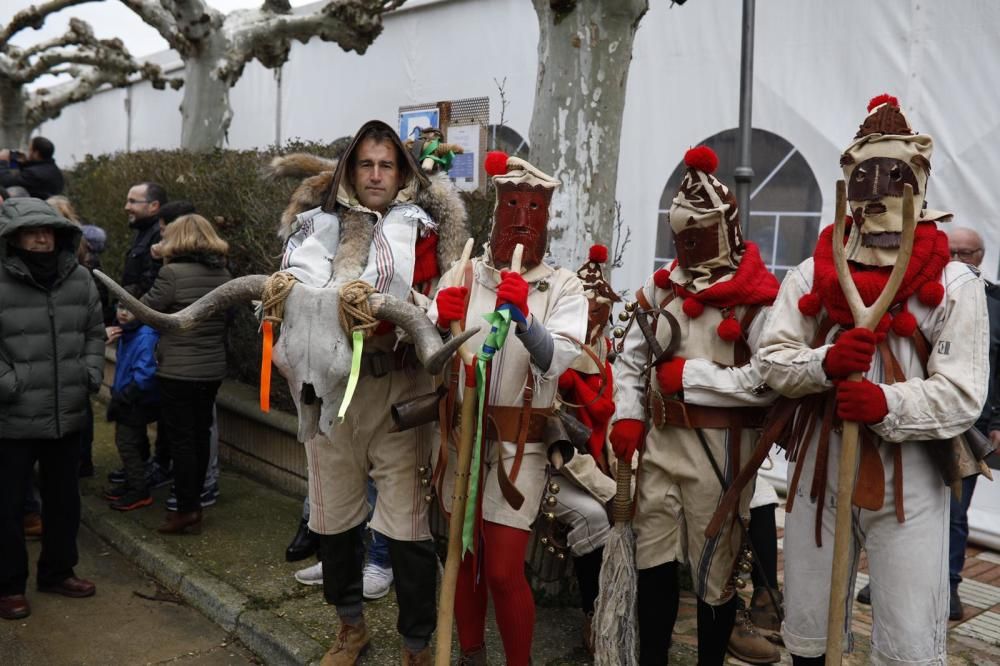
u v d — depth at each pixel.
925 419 1.97
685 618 3.30
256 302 2.54
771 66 4.90
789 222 4.93
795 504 2.22
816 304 2.18
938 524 2.06
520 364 2.40
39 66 12.27
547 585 3.33
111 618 3.48
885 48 4.48
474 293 2.47
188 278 4.05
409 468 2.60
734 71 5.03
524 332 2.19
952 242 3.40
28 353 3.30
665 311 2.48
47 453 3.54
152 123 11.62
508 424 2.39
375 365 2.54
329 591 2.77
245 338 5.48
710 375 2.34
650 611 2.50
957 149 4.28
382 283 2.47
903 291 2.05
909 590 2.05
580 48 3.37
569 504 2.77
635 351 2.56
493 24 6.20
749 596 3.44
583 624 3.17
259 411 4.92
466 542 2.20
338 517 2.68
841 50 4.64
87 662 3.11
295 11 8.33
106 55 10.28
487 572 2.42
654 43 5.36
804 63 4.78
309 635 3.12
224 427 5.40
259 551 3.98
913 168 2.07
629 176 5.53
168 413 4.07
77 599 3.65
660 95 5.36
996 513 4.35
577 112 3.41
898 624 2.06
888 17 4.45
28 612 3.46
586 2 3.34
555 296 2.44
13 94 12.60
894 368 2.07
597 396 2.71
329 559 2.74
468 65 6.40
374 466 2.63
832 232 2.21
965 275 2.07
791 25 4.81
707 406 2.39
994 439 3.30
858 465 2.09
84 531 4.48
